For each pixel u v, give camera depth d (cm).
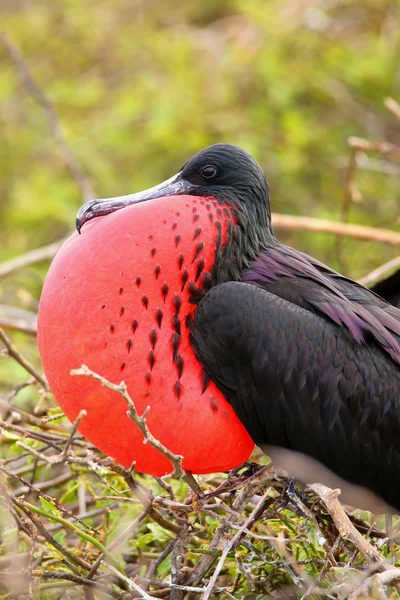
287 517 615
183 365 560
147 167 1189
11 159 1238
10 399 704
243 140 1158
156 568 610
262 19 1282
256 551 576
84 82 1297
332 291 604
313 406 581
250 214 611
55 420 700
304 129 1170
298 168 1162
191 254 568
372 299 634
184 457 568
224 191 608
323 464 595
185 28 1352
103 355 547
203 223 576
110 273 550
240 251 601
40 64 1336
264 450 592
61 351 553
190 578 590
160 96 1227
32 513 590
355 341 589
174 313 561
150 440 520
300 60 1266
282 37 1277
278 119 1215
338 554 600
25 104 1273
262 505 586
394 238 916
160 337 555
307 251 1125
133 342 549
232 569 603
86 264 552
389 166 1146
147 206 569
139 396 550
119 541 599
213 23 1355
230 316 566
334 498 548
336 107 1242
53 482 689
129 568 652
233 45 1296
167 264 560
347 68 1232
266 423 580
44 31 1359
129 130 1220
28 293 1028
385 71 1229
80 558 609
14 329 879
